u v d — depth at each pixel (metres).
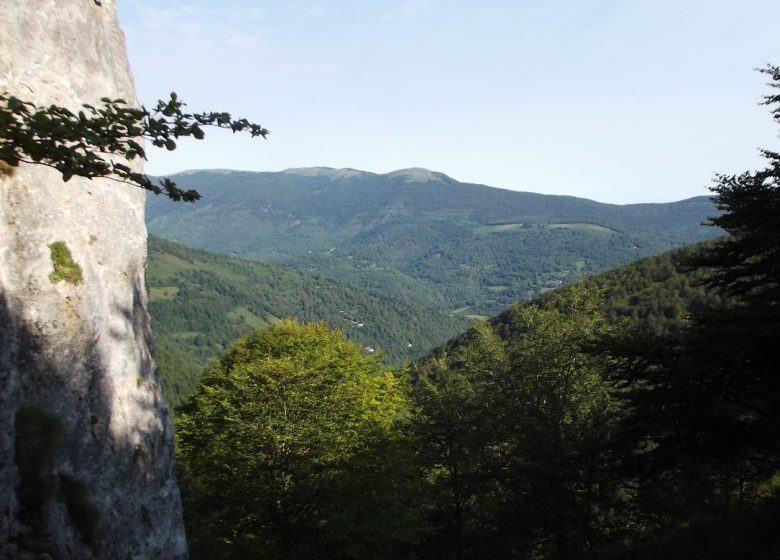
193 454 20.16
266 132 4.99
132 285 12.48
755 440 10.81
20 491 7.95
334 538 15.95
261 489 16.23
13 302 8.88
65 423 9.28
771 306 9.59
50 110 4.37
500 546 19.88
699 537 13.13
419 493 19.27
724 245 11.22
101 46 12.27
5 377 8.23
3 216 9.05
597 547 17.47
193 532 16.64
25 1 10.05
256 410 16.61
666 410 11.41
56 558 7.91
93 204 11.27
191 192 4.80
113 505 9.92
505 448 21.58
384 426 20.58
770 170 10.22
